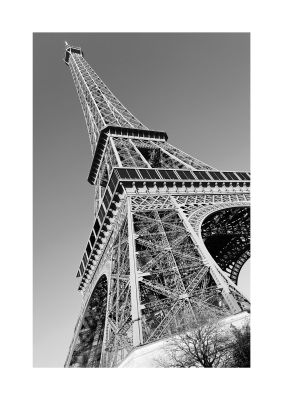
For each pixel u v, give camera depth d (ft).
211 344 88.94
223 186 180.96
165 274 118.11
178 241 131.75
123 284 131.23
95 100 314.14
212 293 105.40
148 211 148.97
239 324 88.33
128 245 136.67
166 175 176.45
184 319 97.81
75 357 176.65
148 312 108.47
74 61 401.90
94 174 258.57
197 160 214.07
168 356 85.66
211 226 165.68
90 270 204.03
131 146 226.79
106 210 175.63
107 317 122.21
